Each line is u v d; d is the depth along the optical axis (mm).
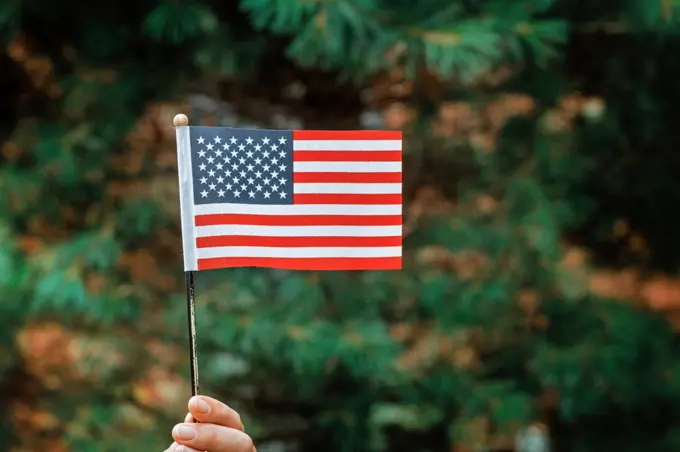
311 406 6973
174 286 6715
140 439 6348
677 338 7312
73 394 6672
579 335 6988
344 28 5895
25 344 6562
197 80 6957
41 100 7031
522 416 6613
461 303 6688
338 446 6730
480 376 6867
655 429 7211
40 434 6797
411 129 7066
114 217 6629
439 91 6992
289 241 3465
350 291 6672
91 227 6703
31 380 6801
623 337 6969
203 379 6527
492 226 6773
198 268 3361
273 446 7070
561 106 7176
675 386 6938
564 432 7281
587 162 7113
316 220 3475
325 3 5676
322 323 6363
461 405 6664
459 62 5879
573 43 7152
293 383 6578
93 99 6629
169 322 6449
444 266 6895
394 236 3506
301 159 3469
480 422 6711
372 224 3498
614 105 7176
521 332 6930
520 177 6918
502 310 6746
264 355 6305
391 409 6688
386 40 5938
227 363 6559
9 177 6613
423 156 7133
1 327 6484
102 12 6754
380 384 6617
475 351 6910
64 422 6629
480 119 7098
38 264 6375
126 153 6828
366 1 5805
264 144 3453
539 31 6105
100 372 6445
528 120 7059
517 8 6203
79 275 6332
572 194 7152
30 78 7023
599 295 7312
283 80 7289
